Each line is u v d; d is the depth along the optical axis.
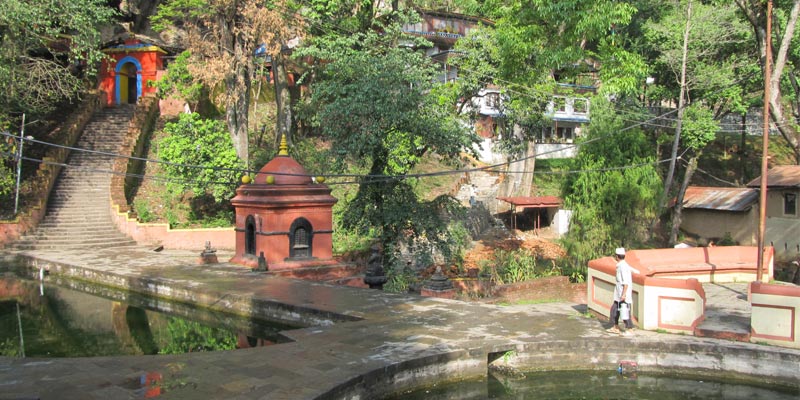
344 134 18.38
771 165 42.97
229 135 27.64
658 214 22.86
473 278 20.08
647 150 22.91
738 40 30.55
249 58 26.14
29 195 27.28
